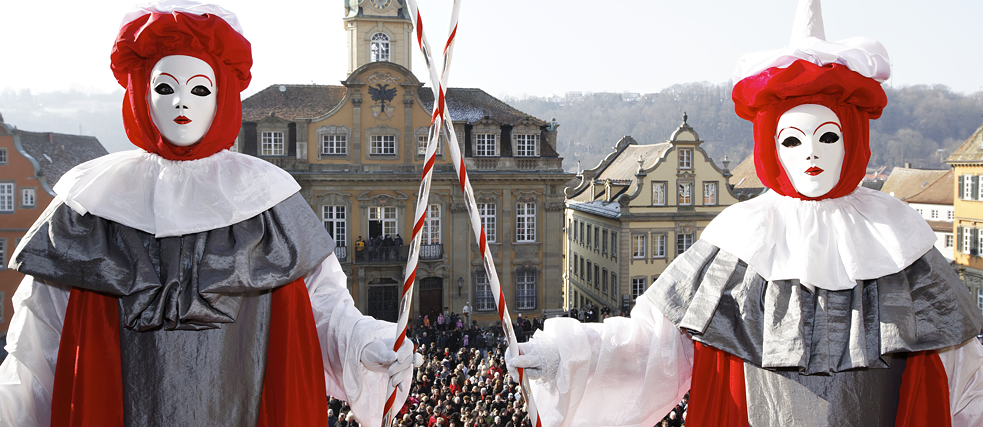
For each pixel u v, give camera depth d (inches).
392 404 123.5
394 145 1328.7
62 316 126.6
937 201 1708.9
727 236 135.4
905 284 126.6
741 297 130.4
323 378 130.3
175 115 122.3
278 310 127.4
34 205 1213.7
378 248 1306.6
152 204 121.6
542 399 140.0
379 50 1508.4
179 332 120.3
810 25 139.5
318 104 1375.5
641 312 142.3
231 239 123.0
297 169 1305.4
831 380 126.3
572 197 2050.9
